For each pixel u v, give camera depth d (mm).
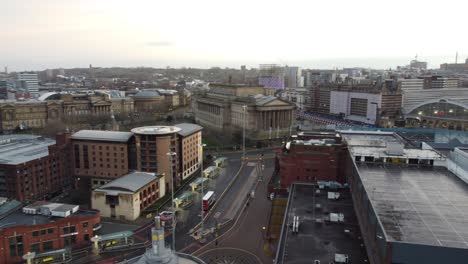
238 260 106312
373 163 113812
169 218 130125
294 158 135375
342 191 120688
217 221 132125
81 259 107438
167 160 161000
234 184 172875
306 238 87250
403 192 88500
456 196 86250
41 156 154125
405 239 64312
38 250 108875
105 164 165500
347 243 85188
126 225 128250
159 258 51781
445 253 60594
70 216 115688
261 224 129750
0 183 141375
